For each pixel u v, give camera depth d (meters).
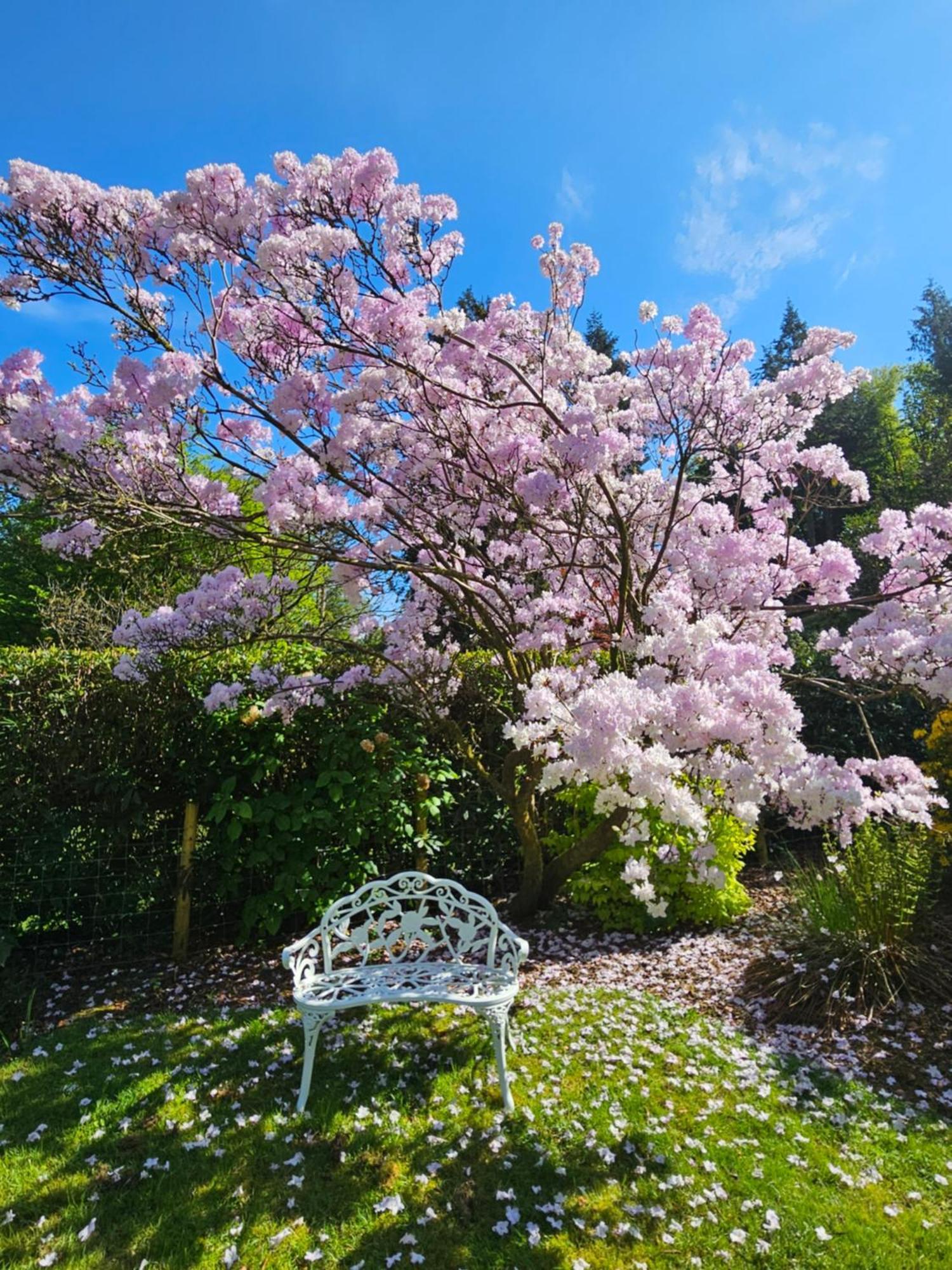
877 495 12.58
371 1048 2.97
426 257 3.92
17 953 4.02
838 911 3.71
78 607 7.05
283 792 4.48
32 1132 2.45
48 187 3.16
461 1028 3.15
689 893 4.49
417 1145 2.38
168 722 4.34
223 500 3.87
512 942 2.87
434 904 4.93
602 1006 3.42
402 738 4.79
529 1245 1.98
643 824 2.79
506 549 4.29
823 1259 1.94
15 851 3.94
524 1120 2.51
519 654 4.62
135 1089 2.69
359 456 3.92
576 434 3.33
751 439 3.94
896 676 3.14
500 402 3.83
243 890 4.41
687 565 3.83
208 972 3.99
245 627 3.86
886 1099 2.71
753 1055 3.00
